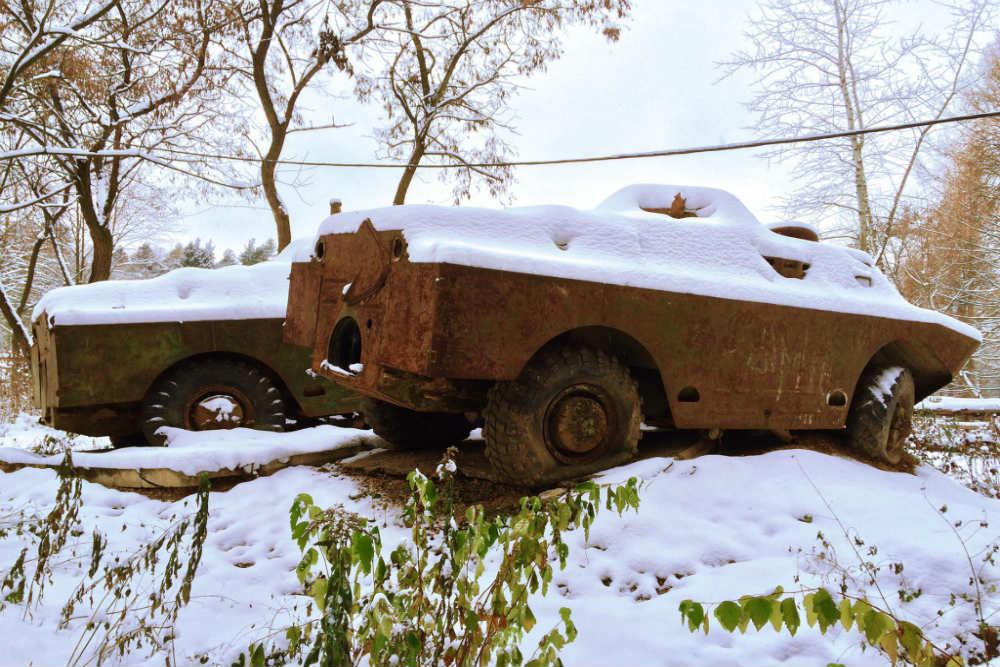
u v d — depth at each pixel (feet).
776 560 10.31
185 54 44.45
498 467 13.37
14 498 14.80
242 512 13.87
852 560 10.39
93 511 13.97
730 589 9.43
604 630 8.45
